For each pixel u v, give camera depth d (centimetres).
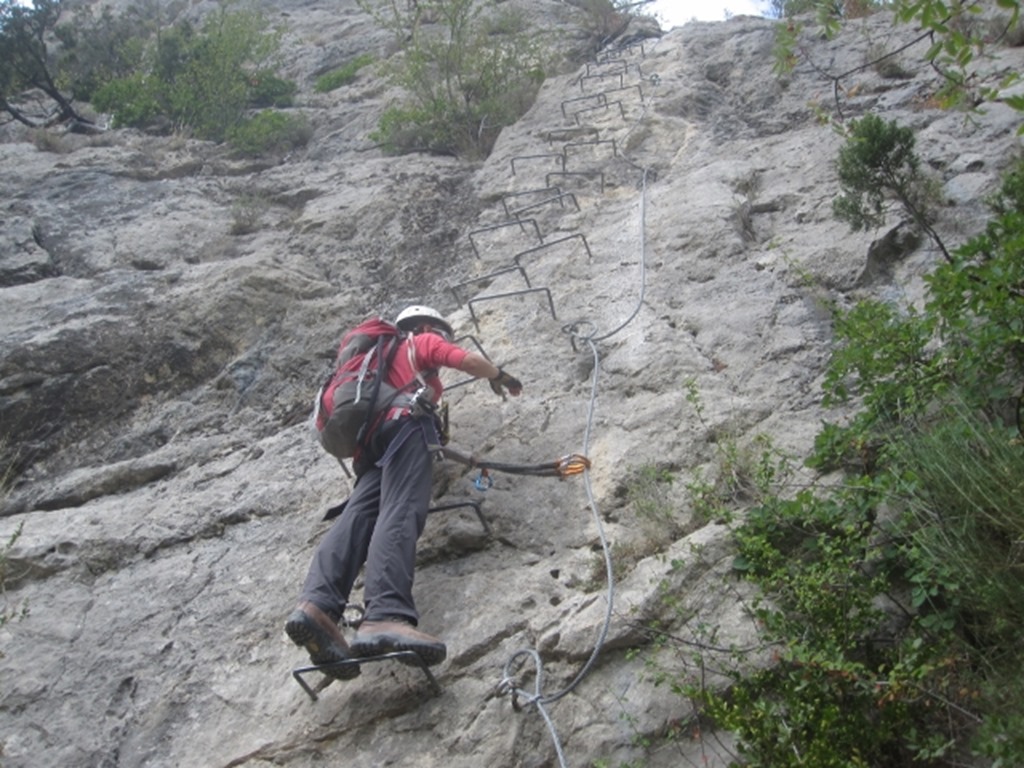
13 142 1201
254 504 536
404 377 474
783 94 841
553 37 1213
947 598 379
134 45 1409
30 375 642
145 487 579
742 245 629
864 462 446
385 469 449
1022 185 505
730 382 527
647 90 906
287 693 435
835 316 491
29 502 583
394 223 799
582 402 535
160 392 654
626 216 704
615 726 386
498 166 858
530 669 410
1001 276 419
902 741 356
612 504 471
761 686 378
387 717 414
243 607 480
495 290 662
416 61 1006
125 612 490
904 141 558
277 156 1082
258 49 1319
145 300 699
